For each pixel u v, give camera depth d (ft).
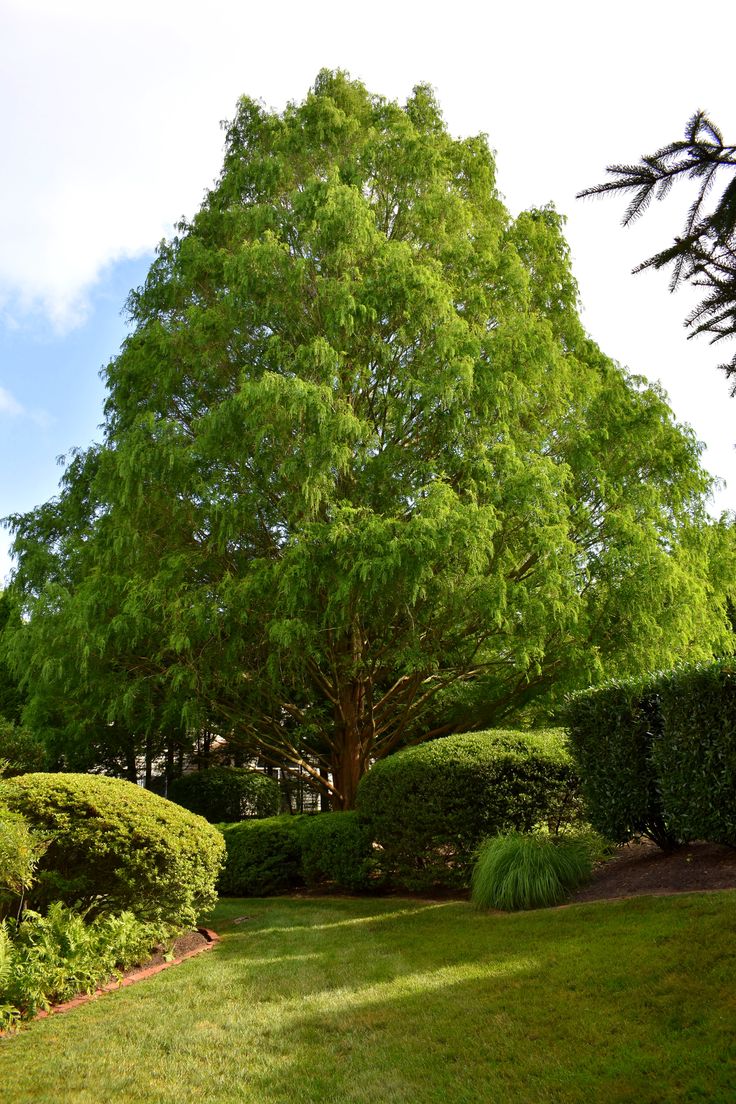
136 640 31.65
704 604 36.32
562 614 31.01
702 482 39.81
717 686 20.02
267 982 16.80
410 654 31.78
